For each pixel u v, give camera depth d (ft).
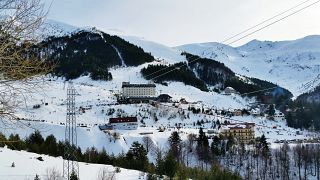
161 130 580.30
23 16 32.73
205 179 288.92
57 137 488.02
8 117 33.50
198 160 439.63
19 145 295.89
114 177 224.94
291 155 467.52
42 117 622.54
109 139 504.02
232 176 296.10
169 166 254.27
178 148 442.09
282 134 532.32
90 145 492.95
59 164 248.73
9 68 32.30
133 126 590.55
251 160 441.27
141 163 325.83
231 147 469.57
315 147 438.81
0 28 31.96
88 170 244.22
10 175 196.24
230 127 567.18
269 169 425.69
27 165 221.66
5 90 32.45
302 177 419.54
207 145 452.76
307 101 515.09
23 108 34.04
